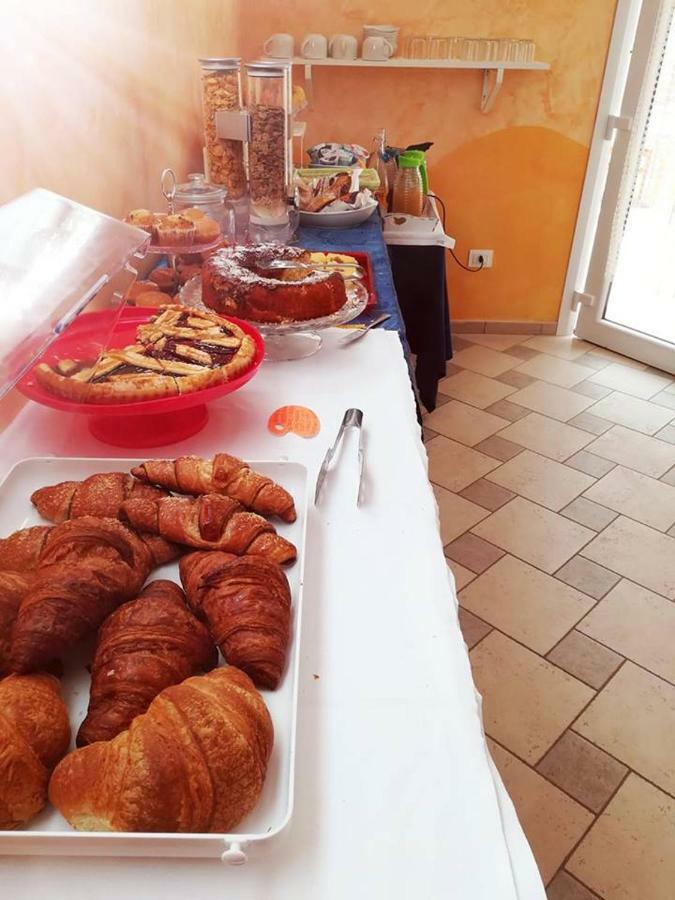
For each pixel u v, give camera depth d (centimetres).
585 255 307
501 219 300
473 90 275
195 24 194
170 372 89
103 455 87
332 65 268
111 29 133
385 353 115
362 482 82
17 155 98
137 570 62
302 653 61
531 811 130
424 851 47
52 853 45
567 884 119
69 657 58
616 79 270
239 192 176
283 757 51
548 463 232
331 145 241
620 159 280
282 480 78
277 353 113
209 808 44
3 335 66
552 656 162
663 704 152
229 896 45
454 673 59
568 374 290
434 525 76
